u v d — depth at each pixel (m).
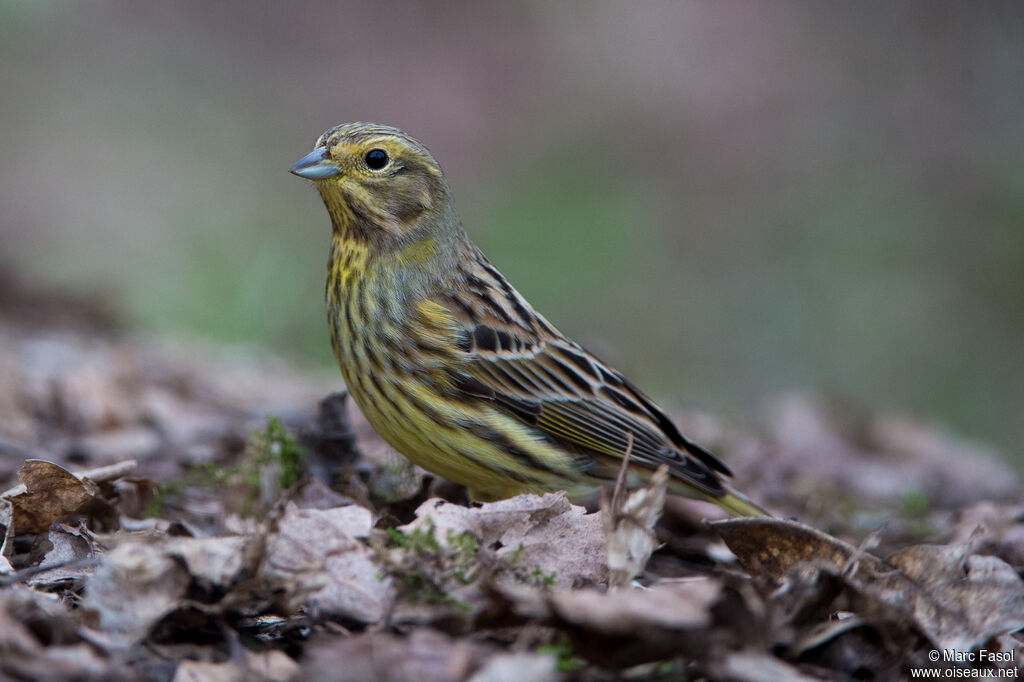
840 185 24.56
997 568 6.32
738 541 6.64
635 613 5.14
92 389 10.92
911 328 22.34
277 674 5.21
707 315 22.69
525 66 25.55
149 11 24.39
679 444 9.51
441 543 5.99
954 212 24.23
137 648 5.27
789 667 5.33
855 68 25.78
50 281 16.47
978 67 25.62
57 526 6.42
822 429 14.62
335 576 5.72
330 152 8.68
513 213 23.22
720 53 25.81
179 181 22.73
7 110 22.61
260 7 25.20
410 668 5.04
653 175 24.81
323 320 18.55
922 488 12.38
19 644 4.98
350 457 8.88
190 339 16.52
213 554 5.54
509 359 8.85
